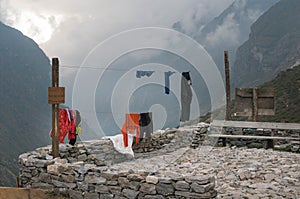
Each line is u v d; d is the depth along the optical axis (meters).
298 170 6.75
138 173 4.63
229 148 9.49
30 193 5.10
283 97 22.91
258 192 5.27
